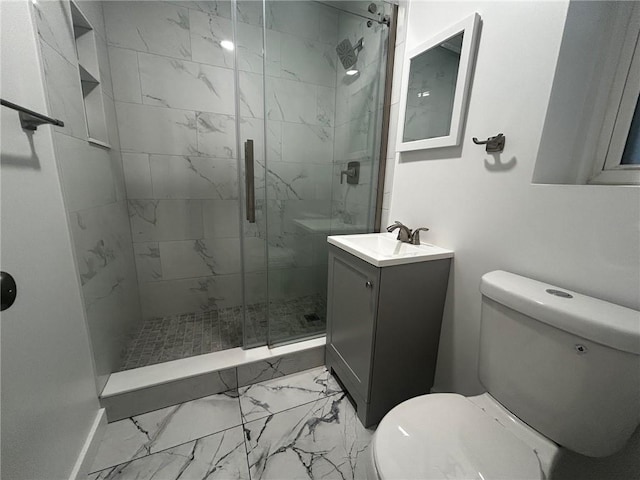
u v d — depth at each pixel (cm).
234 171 199
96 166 128
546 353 71
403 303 109
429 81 121
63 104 99
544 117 81
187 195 191
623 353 58
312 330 169
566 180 88
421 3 125
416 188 135
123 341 153
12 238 67
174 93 174
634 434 67
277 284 168
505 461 64
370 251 111
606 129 82
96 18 141
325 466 103
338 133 173
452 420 75
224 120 189
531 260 88
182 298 203
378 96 157
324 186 176
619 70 78
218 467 101
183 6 166
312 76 160
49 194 86
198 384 131
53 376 81
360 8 151
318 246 178
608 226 70
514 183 91
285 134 159
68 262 95
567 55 77
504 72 91
